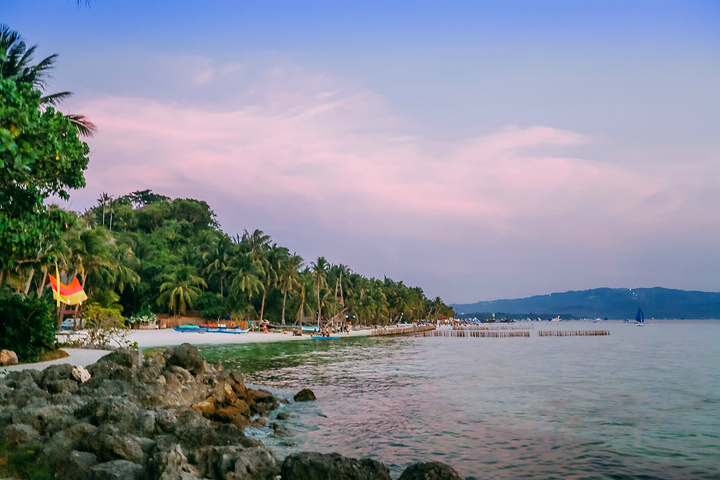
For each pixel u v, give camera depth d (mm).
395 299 189375
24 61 33562
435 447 16125
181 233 123812
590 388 30094
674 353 66062
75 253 57500
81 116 36281
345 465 9195
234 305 102375
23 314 30688
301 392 25047
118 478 8688
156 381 18469
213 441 11344
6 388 15500
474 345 87625
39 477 8906
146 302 93562
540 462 14609
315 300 121625
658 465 14406
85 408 13148
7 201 19281
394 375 36625
